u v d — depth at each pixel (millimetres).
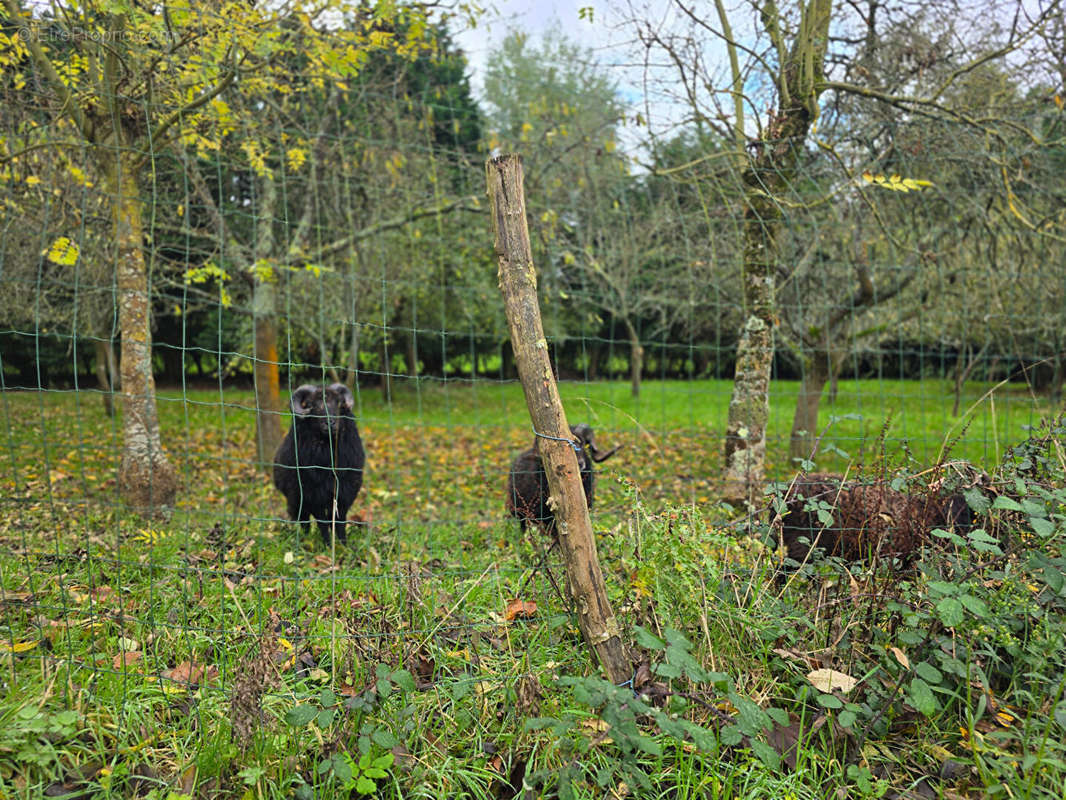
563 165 9656
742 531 3670
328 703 2670
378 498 8109
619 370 29812
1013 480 3352
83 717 2781
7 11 5242
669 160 7938
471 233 14812
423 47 6602
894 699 2887
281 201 10109
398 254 14023
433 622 3490
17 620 3676
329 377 16266
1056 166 7445
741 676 3057
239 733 2617
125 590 4137
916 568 3295
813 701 3039
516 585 4027
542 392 2986
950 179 7527
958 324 11164
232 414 15875
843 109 7160
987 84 7129
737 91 6129
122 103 6008
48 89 6020
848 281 9430
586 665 3166
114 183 6301
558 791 2557
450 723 2930
